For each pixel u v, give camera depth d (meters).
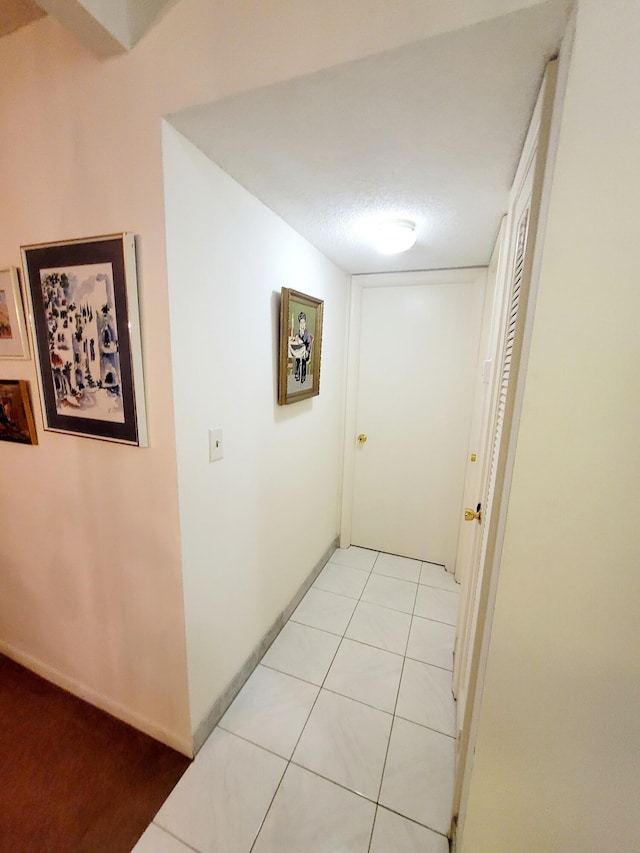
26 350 1.27
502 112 0.87
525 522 0.72
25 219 1.18
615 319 0.63
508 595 0.76
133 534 1.23
